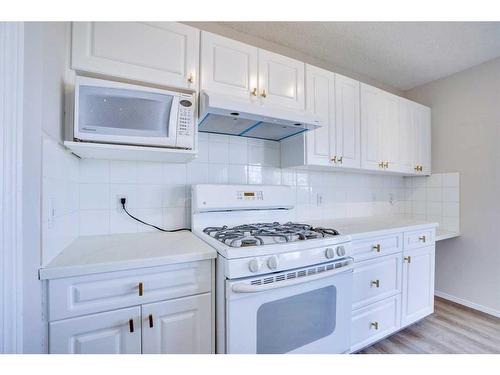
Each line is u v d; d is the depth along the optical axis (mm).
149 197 1431
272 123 1386
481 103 2072
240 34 1736
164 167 1470
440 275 2354
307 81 1574
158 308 944
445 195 2297
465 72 2174
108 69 1035
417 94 2535
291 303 1082
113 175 1348
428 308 1839
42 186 786
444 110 2311
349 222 1909
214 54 1267
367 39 1765
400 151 2102
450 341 1646
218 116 1275
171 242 1185
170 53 1155
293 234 1228
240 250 956
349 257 1265
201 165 1570
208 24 1652
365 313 1477
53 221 896
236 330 944
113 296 882
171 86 1163
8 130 662
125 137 1034
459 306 2158
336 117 1711
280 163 1845
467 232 2152
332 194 2107
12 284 670
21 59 682
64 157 1020
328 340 1188
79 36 1004
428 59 2020
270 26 1655
